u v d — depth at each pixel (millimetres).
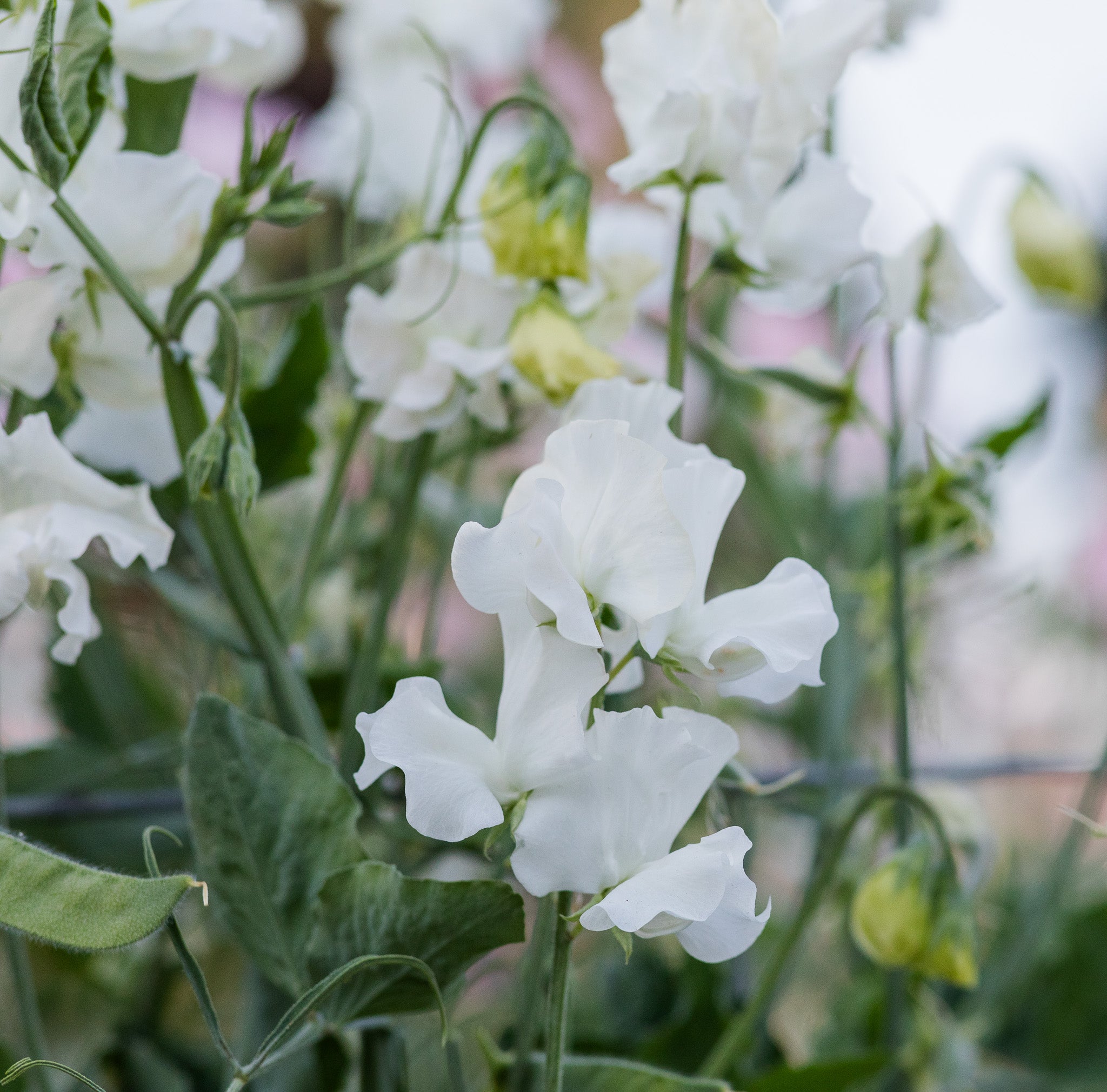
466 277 619
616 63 606
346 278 610
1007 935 750
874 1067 635
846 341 763
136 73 590
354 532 699
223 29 586
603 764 531
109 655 720
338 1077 611
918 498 678
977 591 789
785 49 592
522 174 610
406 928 567
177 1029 720
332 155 757
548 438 536
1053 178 766
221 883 583
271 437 662
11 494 573
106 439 621
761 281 616
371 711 628
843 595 755
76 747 688
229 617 650
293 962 585
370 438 741
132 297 576
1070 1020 720
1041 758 741
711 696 793
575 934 533
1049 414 718
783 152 595
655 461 530
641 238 694
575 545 533
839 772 725
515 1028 650
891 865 642
